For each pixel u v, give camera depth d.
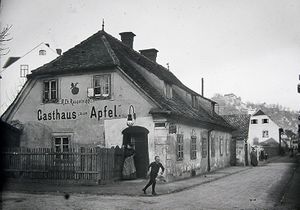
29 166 17.77
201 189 16.30
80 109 20.20
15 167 18.06
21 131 21.34
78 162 16.91
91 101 19.98
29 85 21.55
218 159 30.62
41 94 21.23
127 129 18.98
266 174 24.98
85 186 16.25
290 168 31.44
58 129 20.59
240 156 36.22
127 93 19.22
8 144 20.75
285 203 12.66
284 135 90.38
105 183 16.98
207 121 25.84
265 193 15.13
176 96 25.20
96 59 20.31
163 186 16.75
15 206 11.40
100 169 16.67
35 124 21.19
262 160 48.16
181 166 20.73
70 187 15.91
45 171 17.30
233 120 41.12
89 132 19.86
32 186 16.20
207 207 11.64
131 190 15.10
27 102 21.52
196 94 28.45
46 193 14.27
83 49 21.69
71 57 21.34
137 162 18.81
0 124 20.38
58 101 20.75
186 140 21.97
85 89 20.19
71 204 11.81
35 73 21.08
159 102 18.55
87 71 20.19
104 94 19.78
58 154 17.22
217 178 21.62
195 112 25.39
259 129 76.19
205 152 26.45
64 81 20.75
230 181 20.09
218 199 13.36
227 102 74.50
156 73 21.86
